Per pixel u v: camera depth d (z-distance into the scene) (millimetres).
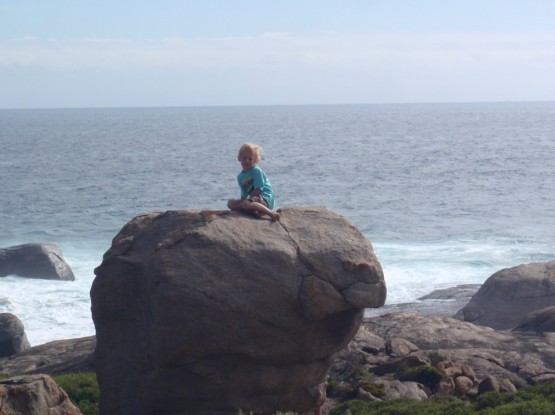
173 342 9562
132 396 10234
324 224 10195
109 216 51625
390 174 75625
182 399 9961
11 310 27234
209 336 9547
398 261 35125
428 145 119062
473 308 21031
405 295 28875
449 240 41094
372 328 15555
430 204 55188
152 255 9836
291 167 82875
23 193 63438
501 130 167125
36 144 128125
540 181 68500
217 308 9484
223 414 9984
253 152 10180
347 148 113562
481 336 15125
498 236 42156
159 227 10273
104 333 10508
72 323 26203
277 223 10078
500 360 13930
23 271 31641
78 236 44438
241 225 9945
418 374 13094
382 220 48344
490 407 11516
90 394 13203
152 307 9766
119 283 10242
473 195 59781
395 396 12477
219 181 70625
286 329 9719
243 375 9906
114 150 112250
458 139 134625
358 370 13359
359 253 9883
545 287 20750
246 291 9547
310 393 10312
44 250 32094
